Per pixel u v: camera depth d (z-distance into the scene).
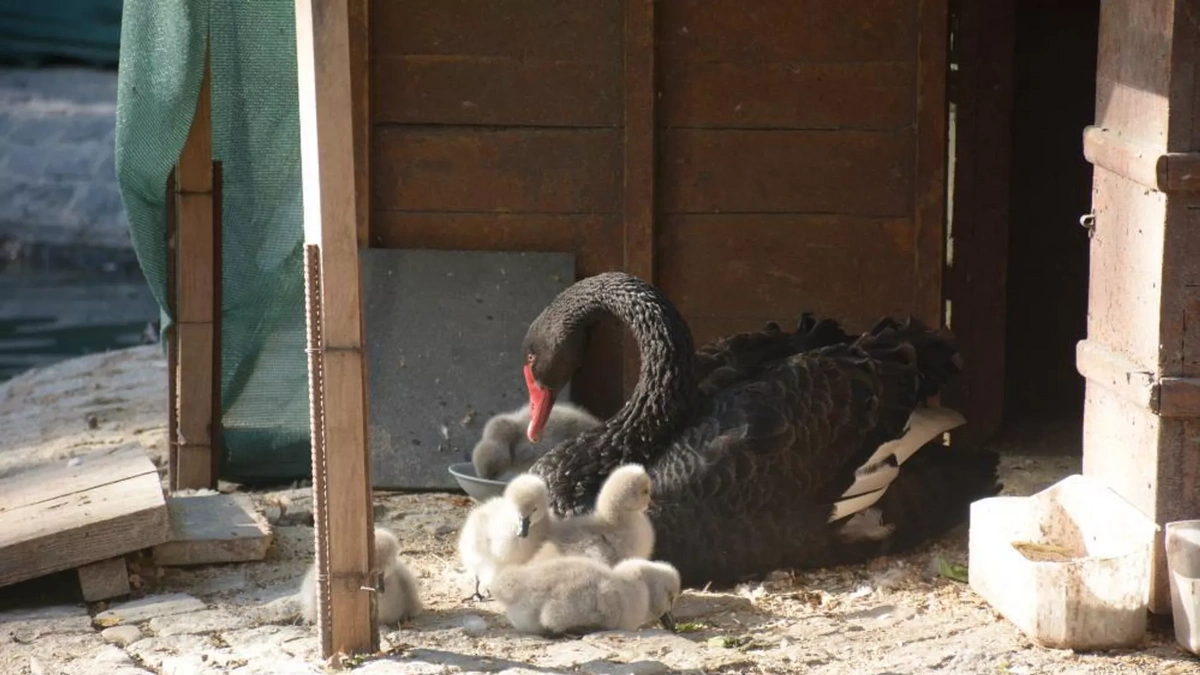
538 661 7.00
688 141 11.31
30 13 29.27
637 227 11.26
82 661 7.28
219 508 9.48
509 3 11.16
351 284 6.73
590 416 10.35
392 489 11.02
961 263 12.22
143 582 8.60
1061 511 8.16
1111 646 7.20
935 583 8.56
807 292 11.42
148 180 10.28
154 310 23.22
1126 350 7.54
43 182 27.23
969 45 12.00
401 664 6.87
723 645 7.36
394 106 11.28
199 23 9.88
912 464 9.41
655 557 8.33
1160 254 7.06
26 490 9.29
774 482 8.47
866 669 6.96
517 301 11.17
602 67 11.19
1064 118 12.84
